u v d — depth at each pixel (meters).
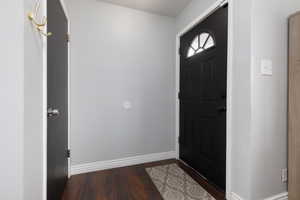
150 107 2.28
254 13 1.20
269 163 1.29
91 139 1.97
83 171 1.94
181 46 2.29
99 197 1.48
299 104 1.23
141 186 1.66
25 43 0.72
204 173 1.83
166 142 2.39
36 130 0.86
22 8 0.68
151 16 2.25
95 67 1.97
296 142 1.26
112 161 2.08
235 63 1.36
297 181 1.25
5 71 0.66
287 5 1.31
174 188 1.62
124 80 2.12
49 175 1.11
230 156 1.41
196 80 1.96
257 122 1.24
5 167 0.67
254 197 1.25
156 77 2.31
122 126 2.13
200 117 1.90
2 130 0.66
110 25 2.03
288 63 1.31
